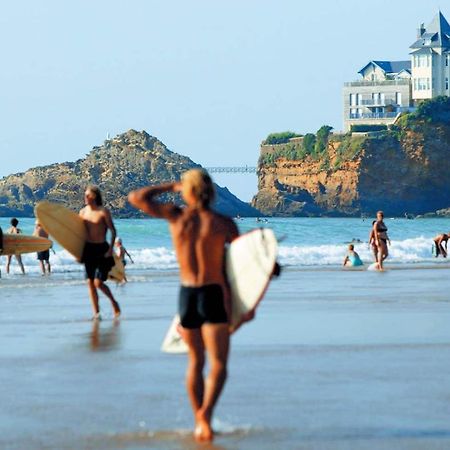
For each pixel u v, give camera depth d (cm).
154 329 5356
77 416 3170
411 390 3525
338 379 3741
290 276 10300
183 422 3091
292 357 4272
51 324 5631
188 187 2986
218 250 2962
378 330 5216
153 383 3706
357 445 2795
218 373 2925
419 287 8544
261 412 3197
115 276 7506
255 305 2948
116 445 2820
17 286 9012
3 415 3184
